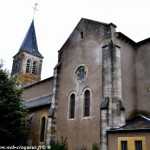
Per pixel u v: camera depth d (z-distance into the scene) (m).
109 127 15.75
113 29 18.86
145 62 19.64
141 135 14.08
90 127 17.50
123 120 16.03
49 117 20.81
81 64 20.34
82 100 19.02
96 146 16.28
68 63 21.91
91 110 17.92
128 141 14.52
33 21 53.31
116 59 17.70
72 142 18.47
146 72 19.28
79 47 21.27
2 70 22.31
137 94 19.33
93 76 18.80
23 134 21.59
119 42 19.11
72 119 19.31
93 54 19.52
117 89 16.89
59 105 21.19
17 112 20.25
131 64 19.78
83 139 17.69
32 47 49.34
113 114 16.20
